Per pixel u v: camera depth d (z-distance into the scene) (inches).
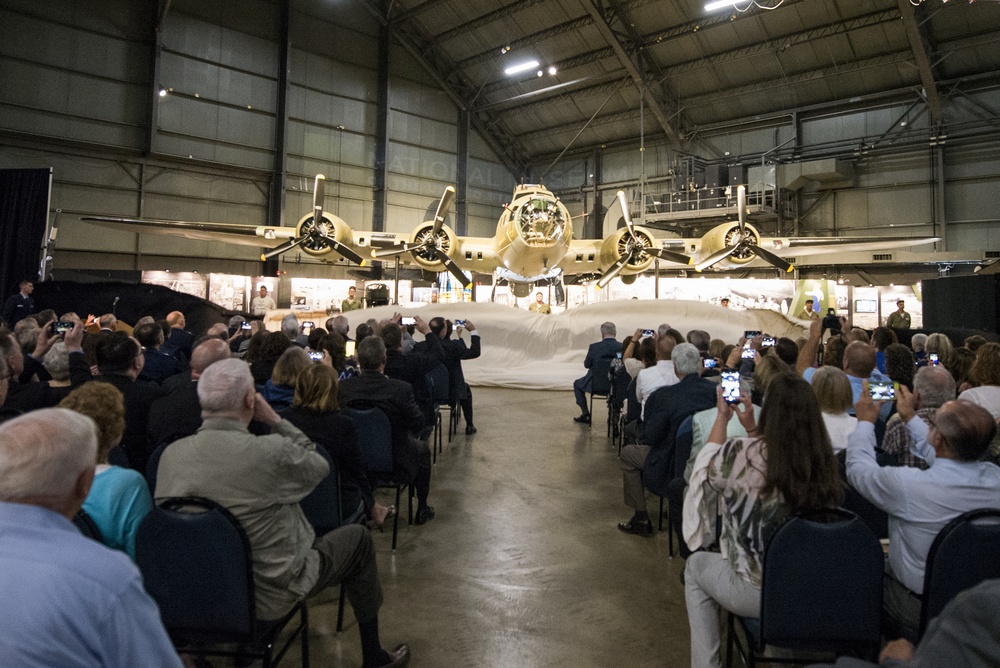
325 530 111.7
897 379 160.9
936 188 739.4
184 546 74.4
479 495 187.0
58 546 40.3
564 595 121.6
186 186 753.6
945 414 77.8
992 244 705.6
